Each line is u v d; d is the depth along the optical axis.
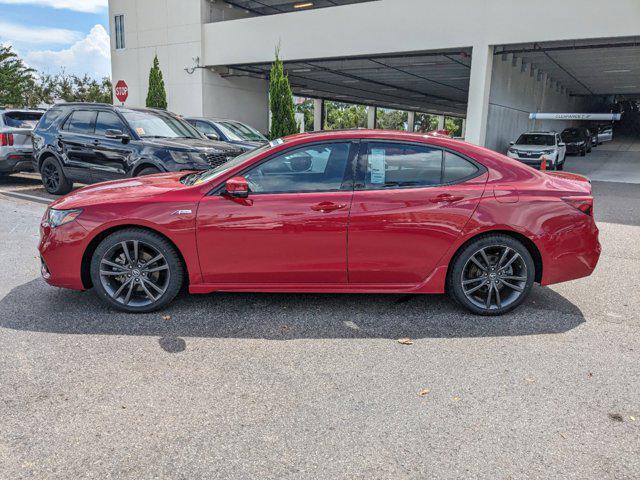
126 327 4.06
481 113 15.10
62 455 2.53
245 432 2.74
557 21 13.51
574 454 2.59
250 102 22.86
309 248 4.14
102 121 8.95
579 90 37.34
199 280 4.25
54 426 2.76
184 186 4.38
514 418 2.89
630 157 26.64
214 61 20.02
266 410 2.95
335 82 28.64
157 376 3.31
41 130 9.73
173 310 4.43
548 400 3.08
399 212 4.11
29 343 3.74
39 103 34.94
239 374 3.36
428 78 26.20
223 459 2.52
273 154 4.20
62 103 9.69
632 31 12.72
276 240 4.12
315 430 2.76
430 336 3.98
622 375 3.40
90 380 3.24
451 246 4.18
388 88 32.03
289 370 3.42
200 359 3.56
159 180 4.81
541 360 3.60
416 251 4.18
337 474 2.42
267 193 4.16
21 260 5.84
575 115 18.70
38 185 11.82
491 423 2.84
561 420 2.88
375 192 4.14
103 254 4.22
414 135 4.28
